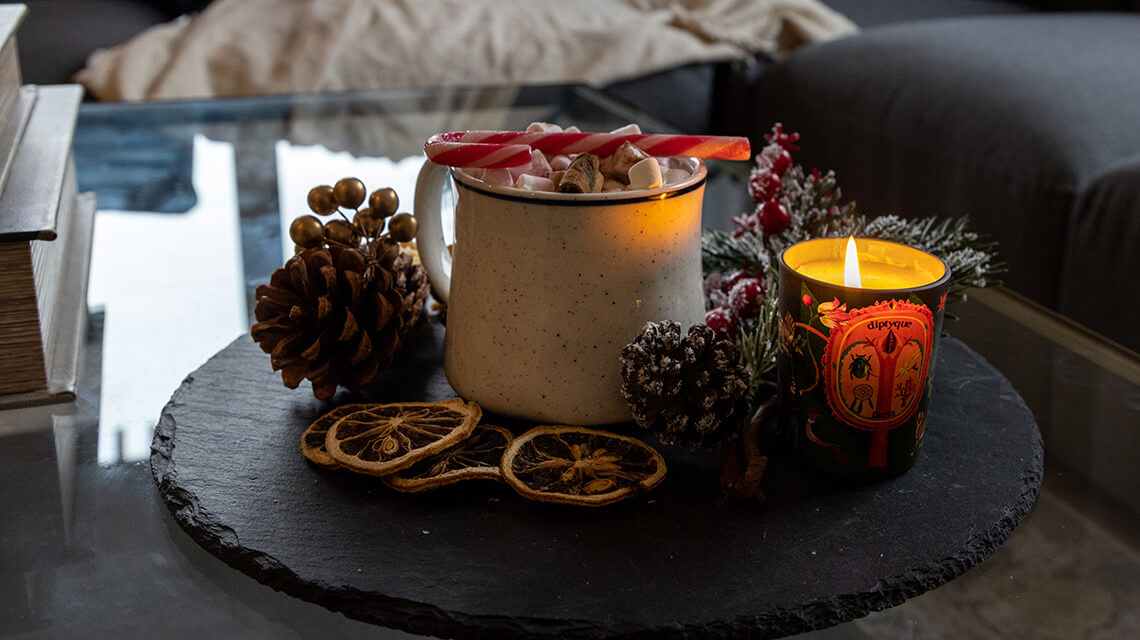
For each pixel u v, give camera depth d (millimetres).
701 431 583
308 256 629
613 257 594
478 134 612
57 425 634
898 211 1267
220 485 579
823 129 1387
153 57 1326
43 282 666
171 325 714
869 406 574
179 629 534
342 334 621
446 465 583
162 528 576
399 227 646
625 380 581
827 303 570
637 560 542
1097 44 1249
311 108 1027
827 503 574
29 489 595
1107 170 985
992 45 1273
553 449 588
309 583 529
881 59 1328
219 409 630
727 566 540
